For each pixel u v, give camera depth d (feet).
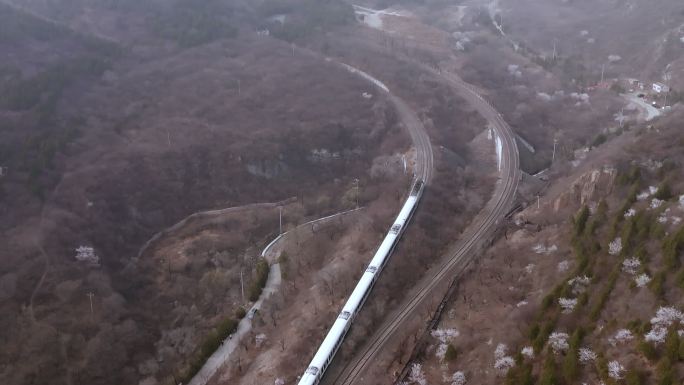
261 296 387.96
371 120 599.57
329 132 574.56
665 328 234.99
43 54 653.71
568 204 385.91
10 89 563.07
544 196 436.35
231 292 399.24
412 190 448.65
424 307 343.67
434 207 441.27
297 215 481.87
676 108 508.94
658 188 322.55
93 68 644.69
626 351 239.50
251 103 623.36
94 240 430.61
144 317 384.27
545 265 331.98
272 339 344.08
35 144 499.51
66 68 628.69
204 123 581.94
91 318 363.76
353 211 464.65
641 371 227.20
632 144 403.34
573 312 273.75
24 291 373.40
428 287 361.51
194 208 499.92
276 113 607.37
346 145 571.28
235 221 485.56
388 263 375.86
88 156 511.81
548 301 287.48
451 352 289.94
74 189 465.06
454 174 493.77
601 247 310.45
